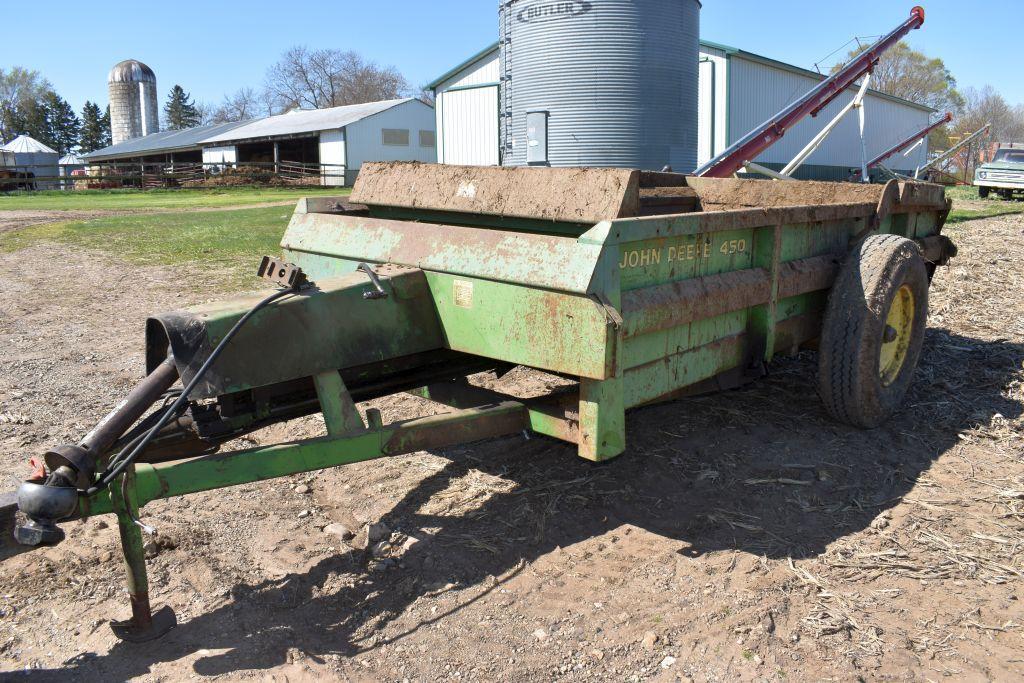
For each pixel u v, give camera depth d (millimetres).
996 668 2939
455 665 2973
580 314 3256
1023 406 5477
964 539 3836
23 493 2682
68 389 6250
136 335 8031
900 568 3602
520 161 18406
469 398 4262
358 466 4723
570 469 4594
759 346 4371
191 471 3021
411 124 47594
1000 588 3451
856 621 3213
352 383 3902
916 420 5273
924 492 4305
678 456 4738
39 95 108688
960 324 7570
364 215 5320
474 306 3646
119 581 3494
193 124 128375
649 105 17578
